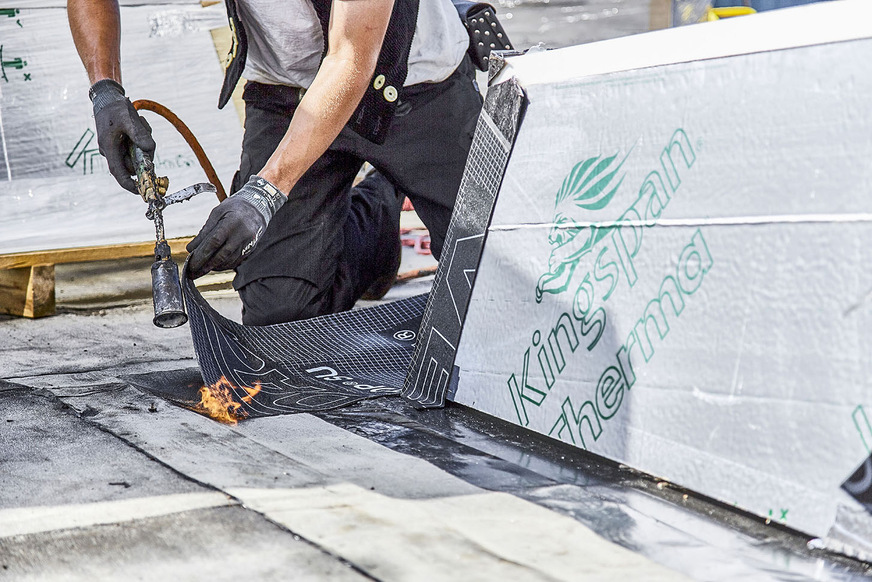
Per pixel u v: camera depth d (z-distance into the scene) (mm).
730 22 1449
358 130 2160
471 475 1517
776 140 1354
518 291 1812
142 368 2283
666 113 1542
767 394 1308
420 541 1225
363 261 2789
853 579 1137
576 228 1696
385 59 2111
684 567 1168
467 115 2393
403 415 1881
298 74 2287
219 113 3510
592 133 1688
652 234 1530
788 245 1312
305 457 1582
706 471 1371
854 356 1212
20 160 3178
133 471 1483
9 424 1749
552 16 4012
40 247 3152
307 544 1210
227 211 1819
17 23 3164
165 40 3408
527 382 1754
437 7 2309
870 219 1218
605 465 1570
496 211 1894
